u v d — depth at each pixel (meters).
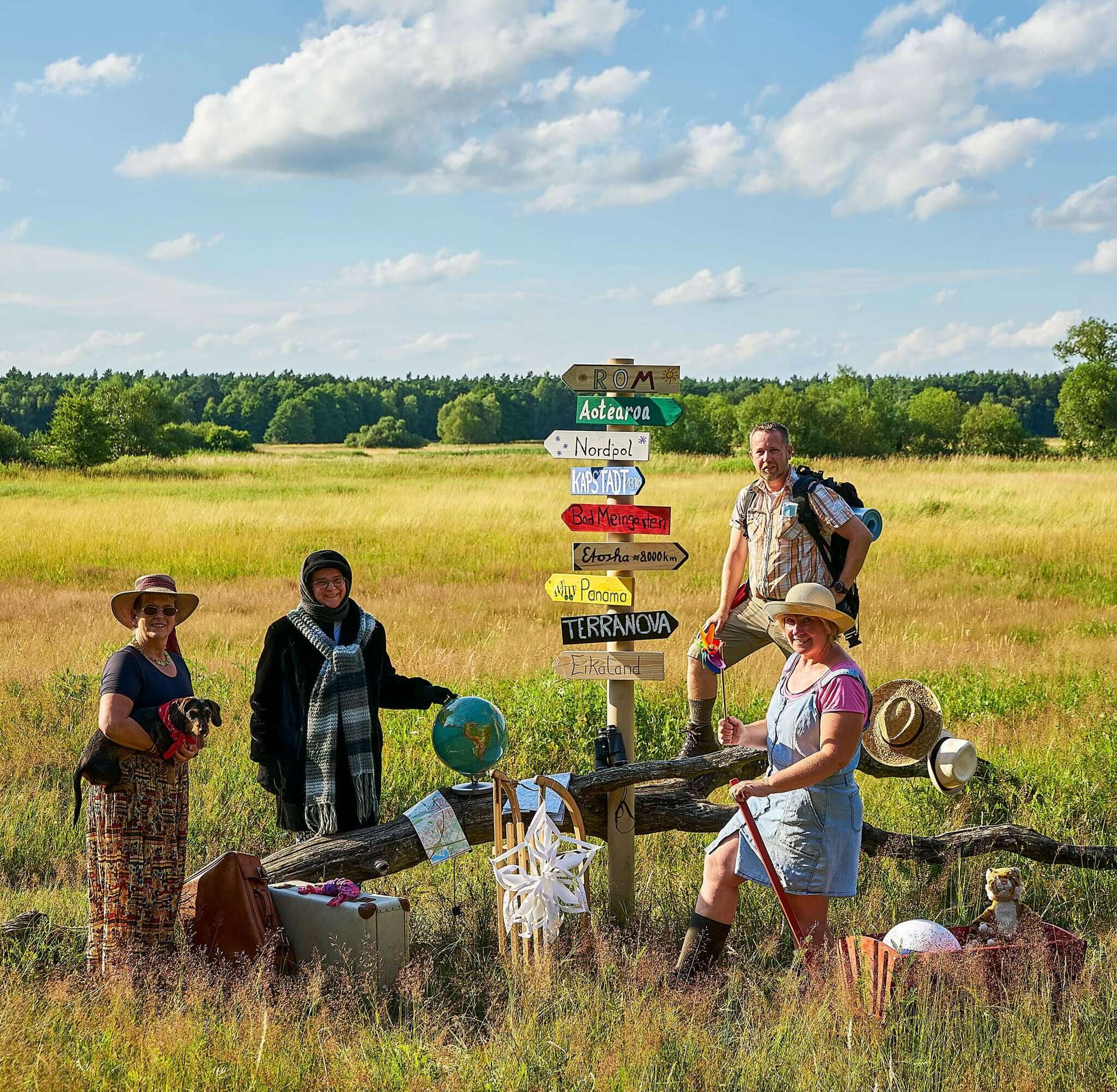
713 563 17.92
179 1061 3.60
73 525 23.86
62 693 8.65
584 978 4.33
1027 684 9.70
